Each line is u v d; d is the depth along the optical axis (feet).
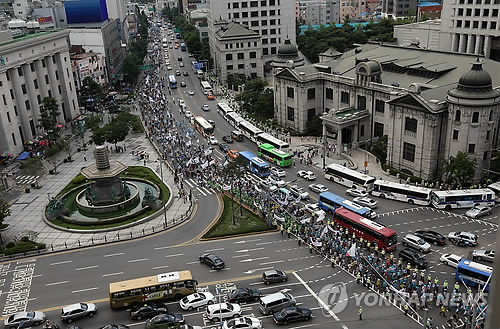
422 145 335.67
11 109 417.69
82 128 458.09
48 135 437.17
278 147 401.70
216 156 412.36
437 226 276.00
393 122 356.59
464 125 314.14
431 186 329.11
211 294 212.64
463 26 559.79
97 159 320.91
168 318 194.70
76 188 354.54
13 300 220.64
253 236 275.39
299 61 503.20
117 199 327.06
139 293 208.74
